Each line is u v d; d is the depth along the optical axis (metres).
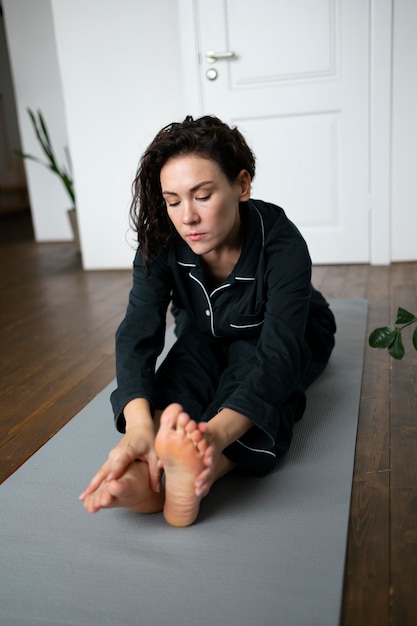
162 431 0.94
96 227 3.47
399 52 2.91
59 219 4.68
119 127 3.31
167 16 3.11
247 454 1.15
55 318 2.53
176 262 1.30
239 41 3.01
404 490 1.15
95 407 1.59
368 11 2.88
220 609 0.87
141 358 1.23
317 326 1.65
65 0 3.19
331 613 0.85
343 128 3.03
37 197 4.67
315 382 1.66
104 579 0.94
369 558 0.97
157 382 1.28
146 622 0.85
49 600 0.90
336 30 2.93
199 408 1.24
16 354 2.09
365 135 3.02
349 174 3.08
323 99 3.01
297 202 3.16
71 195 4.09
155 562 0.97
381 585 0.91
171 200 1.11
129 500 1.01
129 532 1.06
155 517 1.10
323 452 1.29
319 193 3.13
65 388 1.75
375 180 3.06
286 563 0.95
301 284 1.24
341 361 1.81
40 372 1.89
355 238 3.15
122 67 3.22
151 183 1.20
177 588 0.91
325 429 1.39
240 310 1.31
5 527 1.09
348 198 3.11
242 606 0.87
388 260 3.14
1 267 3.77
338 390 1.60
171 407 0.94
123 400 1.16
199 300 1.33
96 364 1.94
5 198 6.58
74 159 3.40
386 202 3.07
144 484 1.03
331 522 1.05
